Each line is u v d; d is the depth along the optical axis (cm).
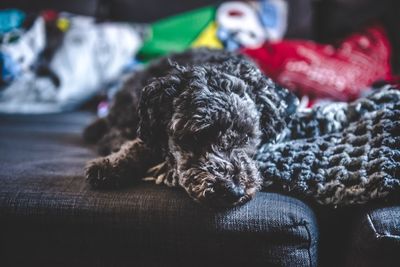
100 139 164
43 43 225
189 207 98
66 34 229
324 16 248
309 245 92
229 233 93
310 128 123
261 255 92
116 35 233
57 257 102
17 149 152
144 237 97
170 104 118
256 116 116
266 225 92
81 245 100
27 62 215
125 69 232
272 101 122
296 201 101
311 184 102
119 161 115
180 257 97
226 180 100
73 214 99
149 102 119
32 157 141
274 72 186
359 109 119
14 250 103
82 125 200
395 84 139
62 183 111
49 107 222
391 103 114
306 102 174
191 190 101
